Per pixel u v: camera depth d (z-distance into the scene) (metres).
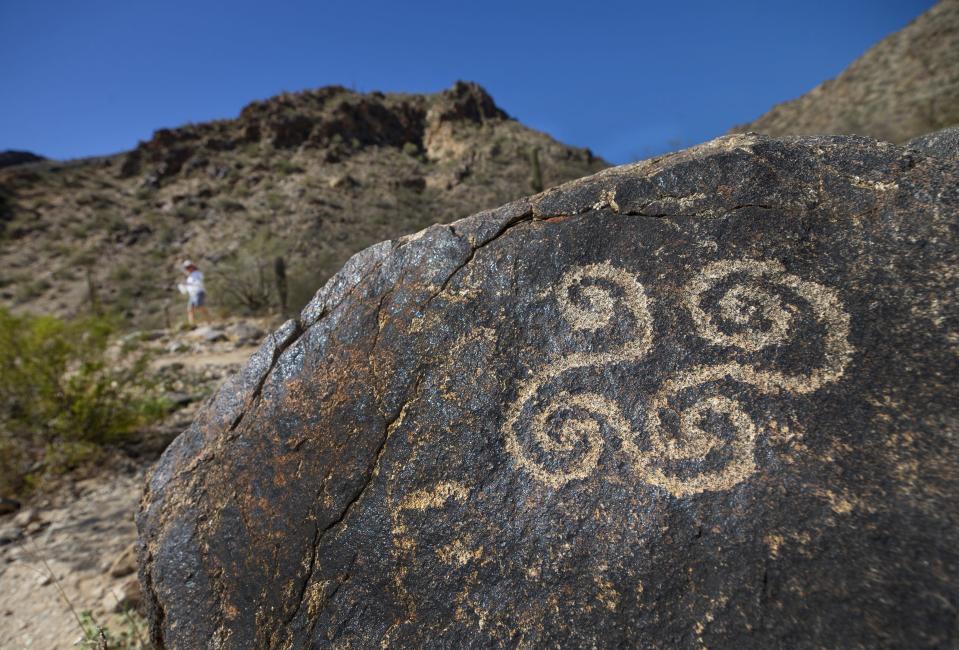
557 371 1.48
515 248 1.62
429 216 26.45
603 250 1.55
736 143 1.57
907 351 1.25
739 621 1.14
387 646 1.40
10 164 50.03
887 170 1.41
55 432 4.12
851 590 1.08
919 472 1.13
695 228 1.49
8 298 22.27
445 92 38.06
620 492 1.32
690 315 1.43
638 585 1.24
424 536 1.45
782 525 1.18
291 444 1.68
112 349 6.41
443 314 1.62
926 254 1.31
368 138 35.19
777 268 1.40
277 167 31.61
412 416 1.56
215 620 1.62
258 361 1.82
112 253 25.80
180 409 5.10
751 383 1.33
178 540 1.73
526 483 1.41
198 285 10.27
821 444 1.22
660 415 1.36
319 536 1.56
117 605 2.53
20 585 2.78
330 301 1.80
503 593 1.33
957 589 1.02
